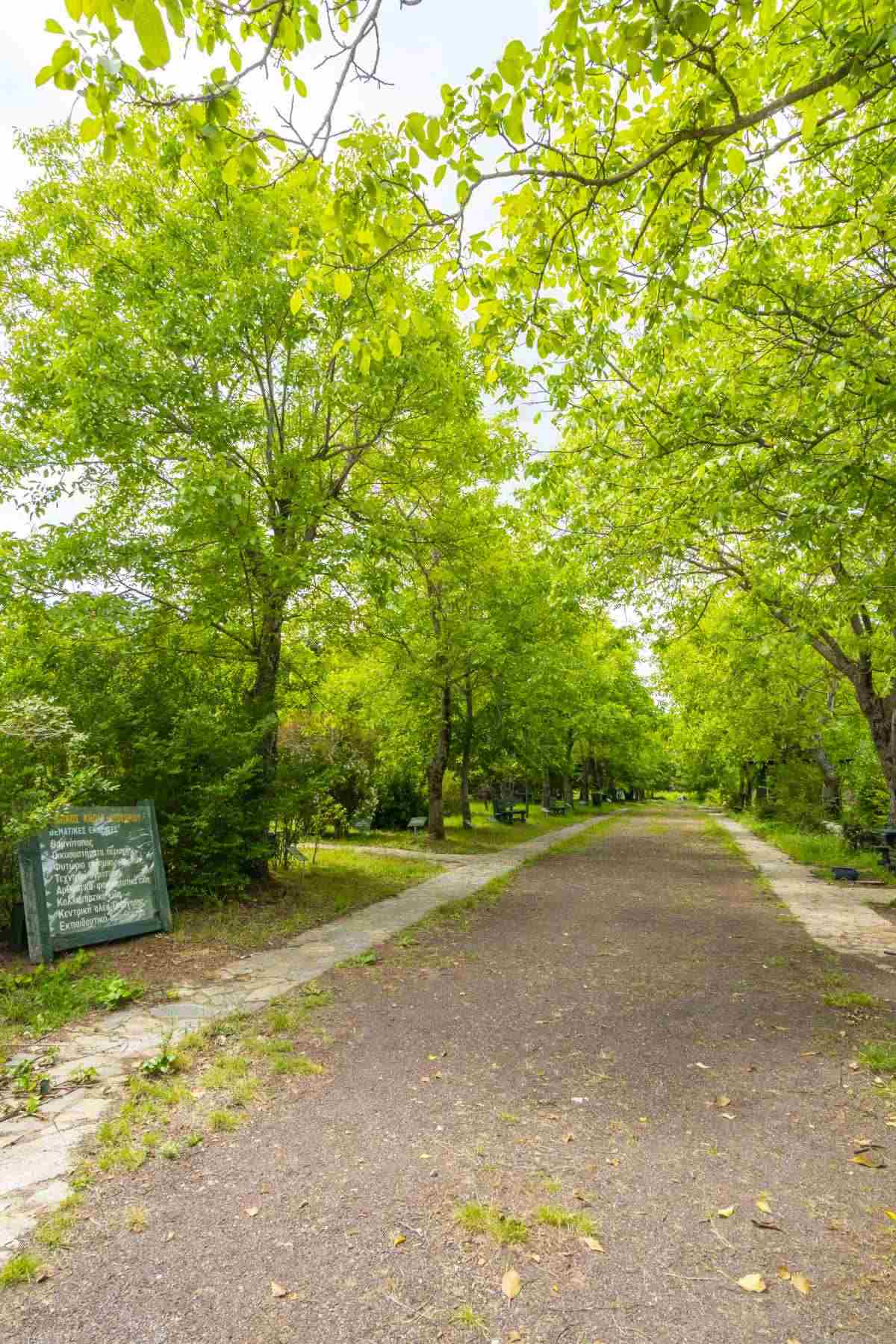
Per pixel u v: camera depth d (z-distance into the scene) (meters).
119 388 8.59
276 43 3.55
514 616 17.64
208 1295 2.63
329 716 17.47
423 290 10.02
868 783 19.56
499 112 3.94
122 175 9.93
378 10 3.31
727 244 6.42
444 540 13.84
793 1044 5.21
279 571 9.30
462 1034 5.37
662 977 6.99
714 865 16.06
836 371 5.91
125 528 10.07
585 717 31.27
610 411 7.88
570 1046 5.15
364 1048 5.06
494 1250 2.90
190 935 8.14
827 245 7.61
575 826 27.45
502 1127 3.95
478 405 11.94
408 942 8.26
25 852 6.94
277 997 6.18
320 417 11.91
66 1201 3.19
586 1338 2.44
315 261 4.75
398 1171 3.48
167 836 8.80
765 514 7.62
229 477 8.59
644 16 3.47
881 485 6.26
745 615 13.98
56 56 3.09
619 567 10.28
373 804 19.14
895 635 11.37
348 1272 2.76
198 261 9.66
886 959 7.70
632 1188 3.36
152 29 2.73
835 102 5.07
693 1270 2.79
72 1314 2.54
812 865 15.97
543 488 8.91
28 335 9.99
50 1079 4.48
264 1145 3.71
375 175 4.17
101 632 9.31
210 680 10.38
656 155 4.14
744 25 4.15
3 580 8.93
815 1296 2.65
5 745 6.77
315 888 11.25
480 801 36.66
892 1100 4.31
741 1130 3.94
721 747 25.12
